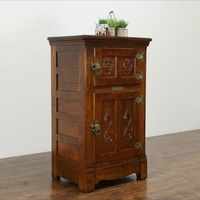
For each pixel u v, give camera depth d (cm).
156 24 511
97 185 304
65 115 302
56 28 420
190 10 549
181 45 544
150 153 408
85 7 441
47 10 411
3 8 381
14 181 312
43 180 316
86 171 285
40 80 412
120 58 298
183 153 408
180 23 539
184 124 561
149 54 508
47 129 421
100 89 290
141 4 493
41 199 272
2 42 384
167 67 530
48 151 423
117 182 312
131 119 311
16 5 389
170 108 540
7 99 391
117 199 272
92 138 288
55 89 311
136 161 315
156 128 526
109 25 306
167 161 374
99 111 291
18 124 400
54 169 318
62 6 422
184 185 302
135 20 489
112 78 294
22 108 402
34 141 413
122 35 308
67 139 302
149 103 515
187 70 556
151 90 516
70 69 295
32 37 403
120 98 302
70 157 300
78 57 286
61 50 302
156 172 338
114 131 301
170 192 287
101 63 288
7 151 395
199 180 315
